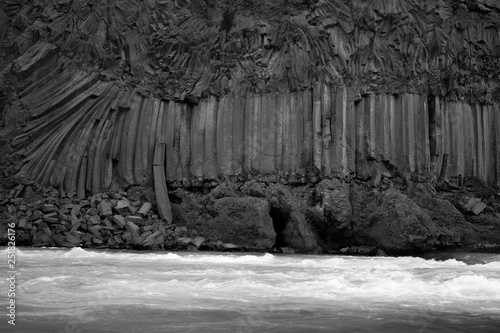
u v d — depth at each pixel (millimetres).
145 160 26812
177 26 28203
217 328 7176
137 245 23766
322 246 24875
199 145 27141
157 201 25938
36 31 27109
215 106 27266
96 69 26875
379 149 26359
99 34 27156
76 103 26094
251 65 27172
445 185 27531
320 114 25609
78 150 25828
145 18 28000
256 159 26297
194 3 28656
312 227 24781
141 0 28031
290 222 24594
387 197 24719
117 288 10211
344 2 27141
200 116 27344
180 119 27547
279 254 22328
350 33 26859
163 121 27422
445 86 28047
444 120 27828
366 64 27125
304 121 26062
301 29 26797
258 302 9211
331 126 25609
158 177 26469
